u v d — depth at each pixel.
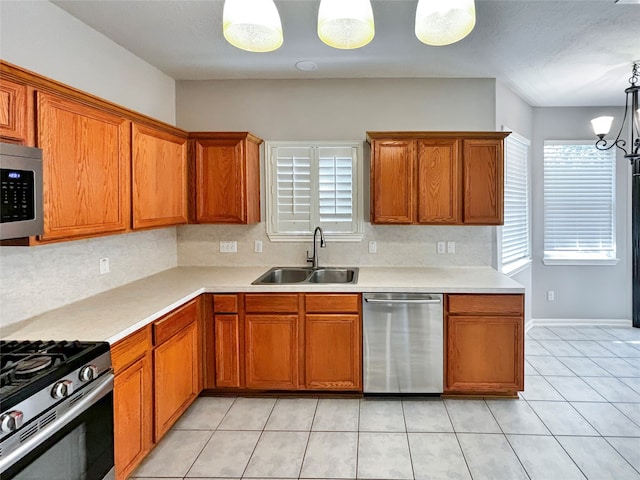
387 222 3.22
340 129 3.53
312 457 2.22
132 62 2.94
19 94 1.65
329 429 2.50
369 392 2.88
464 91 3.47
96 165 2.14
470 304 2.78
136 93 3.00
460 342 2.80
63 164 1.89
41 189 1.68
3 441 1.22
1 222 1.47
